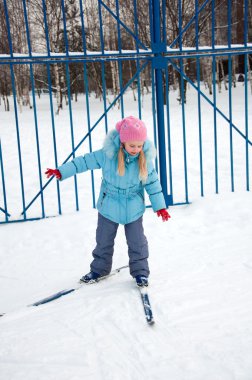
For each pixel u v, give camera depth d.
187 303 2.80
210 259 3.49
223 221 4.30
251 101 16.88
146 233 4.17
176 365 2.20
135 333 2.49
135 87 27.11
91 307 2.81
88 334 2.51
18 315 2.78
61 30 21.50
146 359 2.26
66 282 3.29
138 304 2.81
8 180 6.74
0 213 5.07
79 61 4.52
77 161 2.98
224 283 3.06
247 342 2.36
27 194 5.88
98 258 3.18
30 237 4.26
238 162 6.92
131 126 2.76
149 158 2.94
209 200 4.83
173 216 4.60
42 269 3.56
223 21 20.48
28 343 2.46
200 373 2.13
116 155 2.91
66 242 4.08
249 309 2.70
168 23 17.28
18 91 21.58
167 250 3.74
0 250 4.00
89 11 22.52
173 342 2.39
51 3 18.97
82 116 16.09
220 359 2.23
